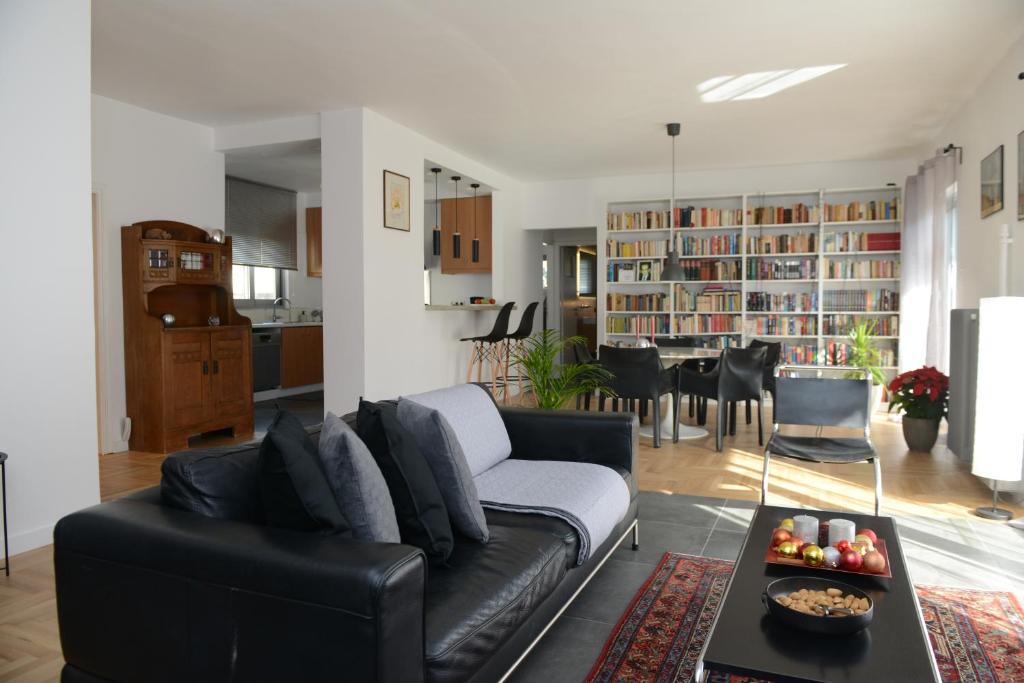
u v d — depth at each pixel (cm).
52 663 216
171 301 568
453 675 149
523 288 898
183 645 150
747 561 204
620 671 207
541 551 204
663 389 543
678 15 371
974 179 506
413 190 615
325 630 132
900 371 693
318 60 437
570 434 314
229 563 142
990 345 355
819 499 393
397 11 365
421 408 213
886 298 734
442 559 185
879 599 178
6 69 306
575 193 863
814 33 395
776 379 389
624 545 321
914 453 513
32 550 318
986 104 473
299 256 895
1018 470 352
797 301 760
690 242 791
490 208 837
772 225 762
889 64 446
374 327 558
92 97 502
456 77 469
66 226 330
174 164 567
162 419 522
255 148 599
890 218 724
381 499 172
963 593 261
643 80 475
